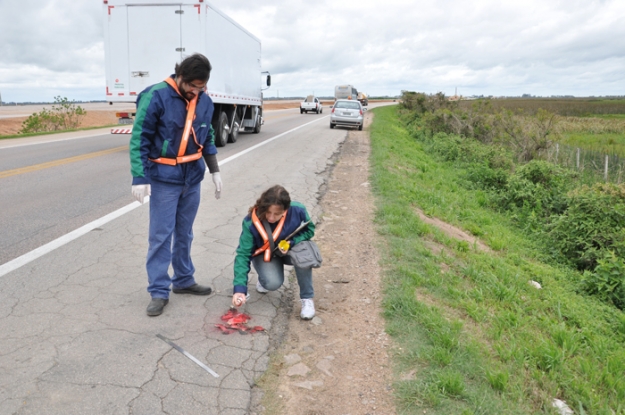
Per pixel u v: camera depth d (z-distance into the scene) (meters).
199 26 12.59
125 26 12.80
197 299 4.13
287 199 3.67
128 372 3.02
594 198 8.56
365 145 16.62
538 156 18.22
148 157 3.63
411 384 3.04
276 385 3.06
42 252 5.07
